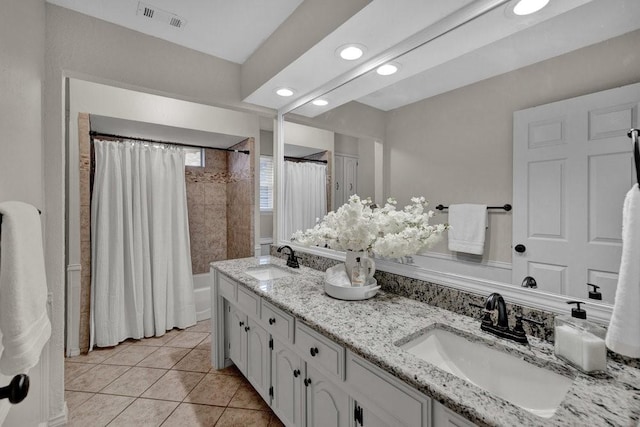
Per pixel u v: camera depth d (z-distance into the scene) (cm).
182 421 175
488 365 103
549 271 106
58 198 168
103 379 217
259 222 334
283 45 184
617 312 66
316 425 133
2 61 108
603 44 94
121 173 275
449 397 74
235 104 236
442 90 142
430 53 144
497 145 121
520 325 105
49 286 167
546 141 107
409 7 126
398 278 155
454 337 114
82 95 252
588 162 97
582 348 83
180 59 211
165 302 297
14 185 119
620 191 90
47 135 165
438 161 143
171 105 294
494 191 123
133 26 190
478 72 128
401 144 161
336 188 204
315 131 221
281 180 256
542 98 108
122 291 273
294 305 138
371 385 99
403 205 160
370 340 103
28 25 137
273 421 175
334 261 200
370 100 178
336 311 131
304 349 132
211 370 229
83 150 250
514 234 116
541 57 108
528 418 66
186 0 166
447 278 136
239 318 207
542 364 91
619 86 90
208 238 368
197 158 371
